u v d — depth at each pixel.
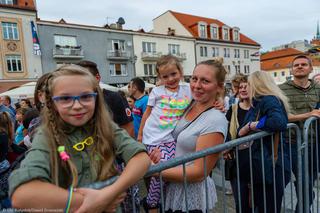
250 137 2.03
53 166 1.08
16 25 21.91
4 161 2.68
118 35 27.03
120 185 1.10
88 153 1.21
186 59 32.19
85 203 0.99
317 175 2.86
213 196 1.93
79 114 1.16
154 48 29.69
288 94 3.25
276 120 2.14
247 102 2.74
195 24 35.31
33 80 22.59
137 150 1.23
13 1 22.73
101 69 25.92
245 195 2.50
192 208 1.78
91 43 25.38
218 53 36.00
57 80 1.16
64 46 23.78
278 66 58.06
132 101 5.48
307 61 3.14
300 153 2.58
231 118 2.86
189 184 1.80
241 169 2.36
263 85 2.41
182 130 1.94
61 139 1.16
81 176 1.17
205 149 1.62
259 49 41.53
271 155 2.33
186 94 2.45
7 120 3.01
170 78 2.49
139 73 28.59
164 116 2.26
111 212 1.11
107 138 1.25
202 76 1.79
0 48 21.27
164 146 2.17
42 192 0.93
